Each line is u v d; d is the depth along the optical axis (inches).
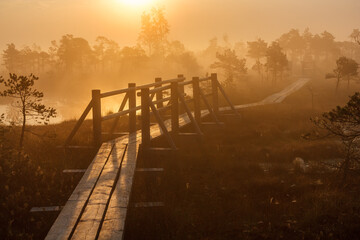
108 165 276.2
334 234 213.0
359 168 349.4
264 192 303.9
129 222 213.3
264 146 516.7
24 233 194.2
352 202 266.4
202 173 358.3
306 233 215.3
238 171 370.6
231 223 233.8
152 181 290.8
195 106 558.3
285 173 374.3
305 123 714.8
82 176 271.7
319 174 368.5
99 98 350.0
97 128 351.6
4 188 254.7
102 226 168.9
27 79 338.0
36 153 344.5
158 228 214.1
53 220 210.5
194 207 263.1
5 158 288.4
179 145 454.3
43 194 253.6
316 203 260.5
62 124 535.8
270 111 879.1
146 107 363.9
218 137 547.2
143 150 358.3
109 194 211.8
